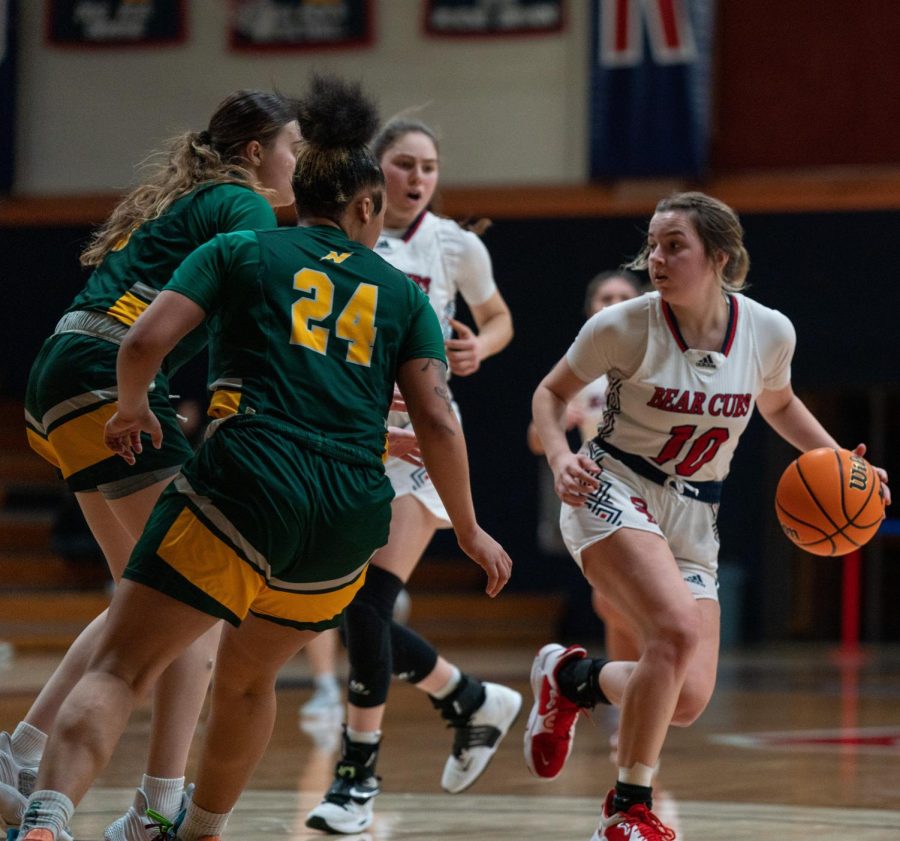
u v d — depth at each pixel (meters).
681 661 8.01
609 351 8.73
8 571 30.77
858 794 11.39
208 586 6.68
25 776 8.46
